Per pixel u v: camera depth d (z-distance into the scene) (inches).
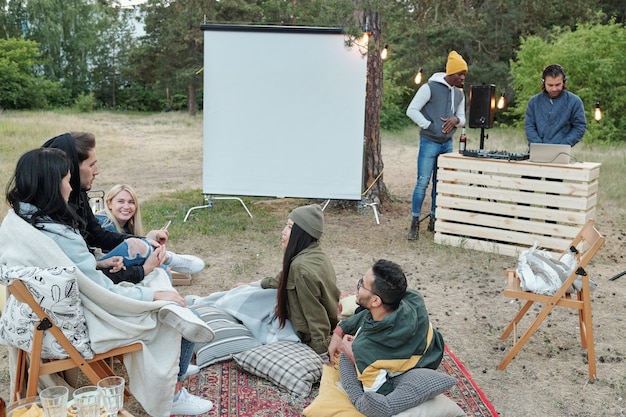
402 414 130.6
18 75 1400.1
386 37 503.8
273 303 178.5
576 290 172.2
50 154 127.7
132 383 135.6
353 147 324.2
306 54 315.9
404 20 520.1
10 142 640.4
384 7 362.9
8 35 1647.4
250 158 328.5
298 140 325.1
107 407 115.1
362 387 139.9
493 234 283.7
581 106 278.7
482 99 293.4
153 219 335.3
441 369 168.7
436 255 281.9
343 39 313.3
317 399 139.9
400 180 491.2
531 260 175.8
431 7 541.3
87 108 1389.0
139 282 149.2
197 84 1326.3
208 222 332.2
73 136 157.6
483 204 283.9
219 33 316.2
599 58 810.2
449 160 288.7
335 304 171.2
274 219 343.3
